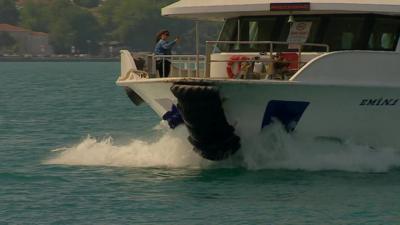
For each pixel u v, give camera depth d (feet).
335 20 140.77
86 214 118.83
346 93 133.28
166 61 150.20
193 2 144.77
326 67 131.44
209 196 125.49
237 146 136.67
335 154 138.31
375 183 131.64
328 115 135.23
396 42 140.46
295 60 139.13
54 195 128.88
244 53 144.25
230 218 115.85
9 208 122.52
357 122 137.28
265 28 144.87
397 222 114.32
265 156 137.69
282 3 136.98
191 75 149.79
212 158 137.59
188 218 116.06
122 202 123.85
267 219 115.34
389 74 135.54
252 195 125.59
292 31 142.92
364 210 119.03
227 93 131.13
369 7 136.05
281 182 131.95
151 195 126.82
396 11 136.77
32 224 115.14
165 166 143.95
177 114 139.95
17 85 473.67
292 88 130.82
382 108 137.49
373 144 139.85
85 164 148.87
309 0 136.36
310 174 136.05
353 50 137.08
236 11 139.74
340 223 113.80
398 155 140.46
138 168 143.23
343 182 131.85
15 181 138.62
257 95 131.64
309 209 119.44
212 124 132.57
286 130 136.05
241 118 134.21
